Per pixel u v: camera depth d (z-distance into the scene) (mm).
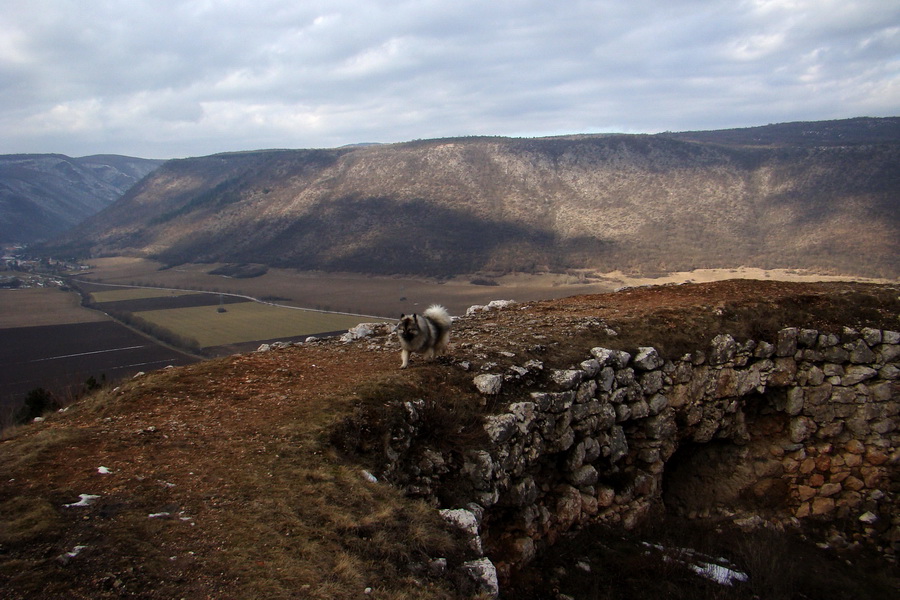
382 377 10984
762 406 16156
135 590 5055
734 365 15383
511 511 10539
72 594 4855
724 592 10734
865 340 15898
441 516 8000
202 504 6645
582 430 12406
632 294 21000
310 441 8445
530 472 11375
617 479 13109
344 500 7262
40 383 55656
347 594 5617
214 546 5887
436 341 12242
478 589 6844
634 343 14664
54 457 7453
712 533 13398
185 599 5051
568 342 14133
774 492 15047
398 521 7199
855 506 14914
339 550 6273
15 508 5973
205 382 11188
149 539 5809
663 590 10539
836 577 12766
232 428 8914
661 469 13750
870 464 15188
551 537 11055
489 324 16266
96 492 6586
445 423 10234
